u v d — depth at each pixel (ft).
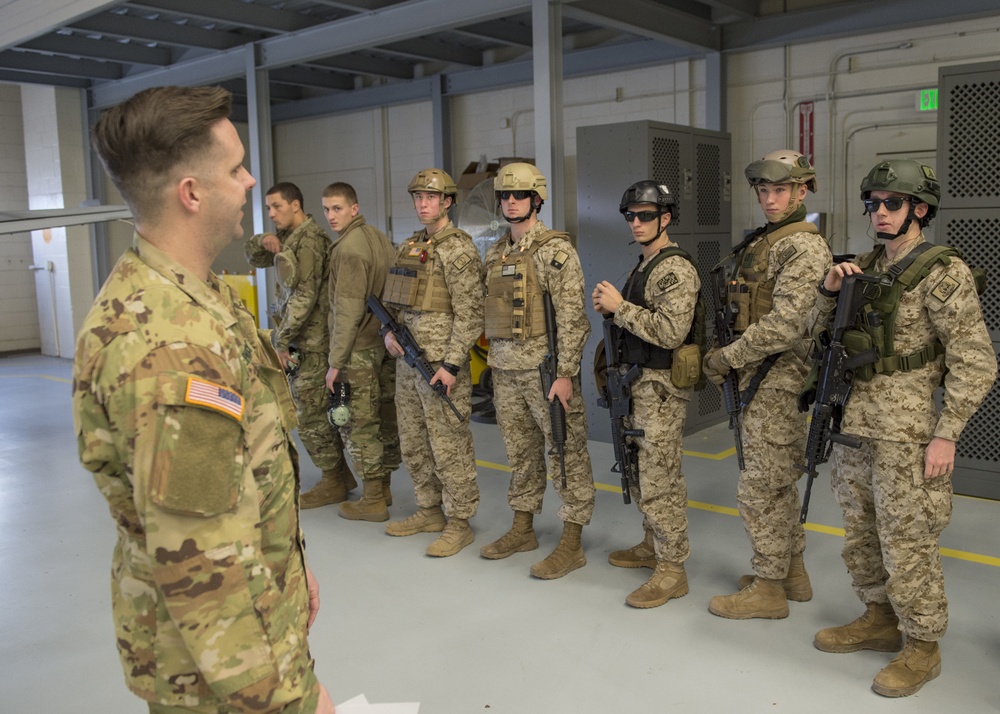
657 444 10.91
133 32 25.32
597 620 10.83
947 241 15.47
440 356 13.14
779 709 8.64
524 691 9.16
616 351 11.10
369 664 9.83
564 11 19.90
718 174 20.76
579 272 11.77
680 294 10.48
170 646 3.88
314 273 15.11
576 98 30.68
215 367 3.70
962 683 9.05
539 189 11.87
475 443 20.92
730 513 14.97
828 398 8.91
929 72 22.45
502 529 14.48
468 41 31.83
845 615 10.75
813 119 24.76
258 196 27.30
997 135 14.76
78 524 15.49
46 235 38.11
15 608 11.84
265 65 26.32
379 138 37.83
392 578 12.41
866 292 8.73
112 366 3.58
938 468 8.38
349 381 14.69
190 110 3.86
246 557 3.76
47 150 36.81
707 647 10.02
